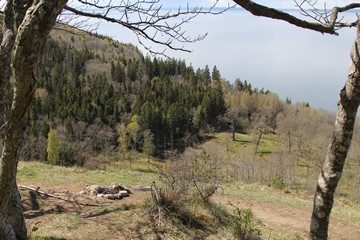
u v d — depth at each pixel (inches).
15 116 74.2
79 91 2802.7
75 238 211.5
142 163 2041.1
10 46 111.9
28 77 68.1
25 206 265.7
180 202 263.0
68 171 441.4
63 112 2383.1
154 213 254.2
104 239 215.0
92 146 2070.6
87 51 3841.0
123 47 4559.5
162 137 2407.7
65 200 290.4
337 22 96.9
